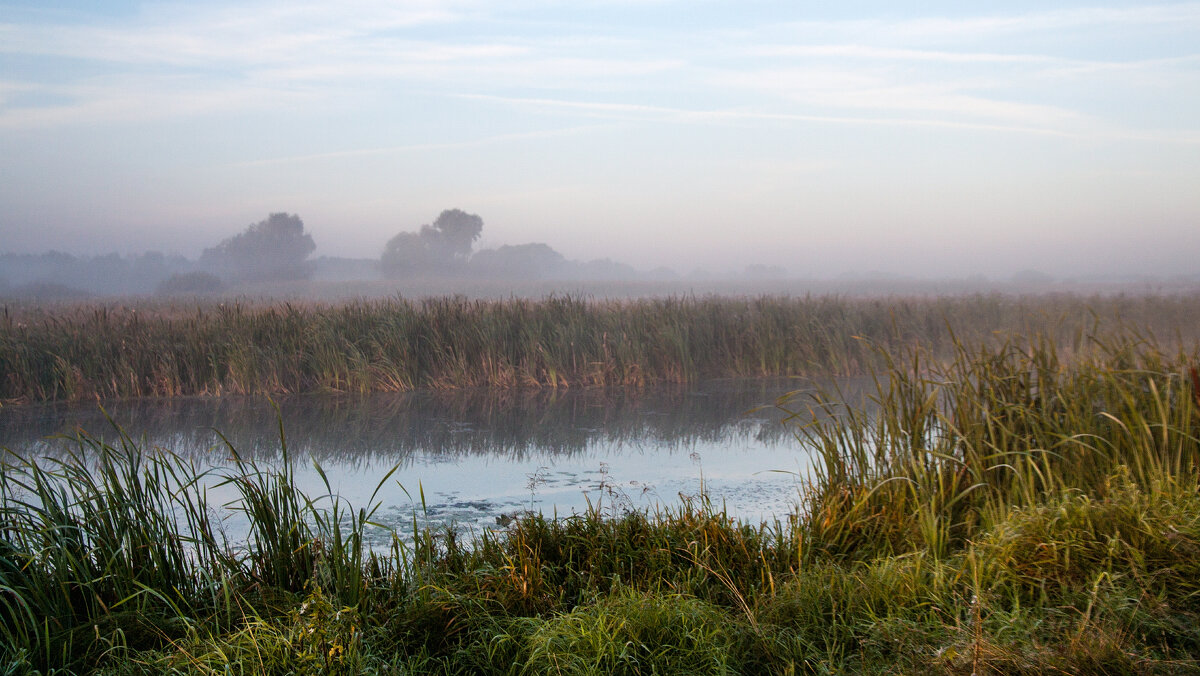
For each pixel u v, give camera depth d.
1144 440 4.90
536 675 3.20
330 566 4.14
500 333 14.73
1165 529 3.89
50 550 3.90
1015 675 3.02
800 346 15.40
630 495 6.83
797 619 3.66
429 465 8.13
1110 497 4.48
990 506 4.89
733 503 6.52
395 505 6.56
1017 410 5.52
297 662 3.09
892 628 3.43
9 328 13.72
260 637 3.31
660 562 4.40
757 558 4.46
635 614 3.50
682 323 15.48
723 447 9.03
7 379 12.40
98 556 4.14
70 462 8.15
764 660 3.37
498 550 4.63
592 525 4.90
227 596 3.67
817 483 6.44
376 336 14.55
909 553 4.45
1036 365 5.89
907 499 5.22
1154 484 4.45
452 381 14.21
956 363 6.12
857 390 13.00
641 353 14.41
